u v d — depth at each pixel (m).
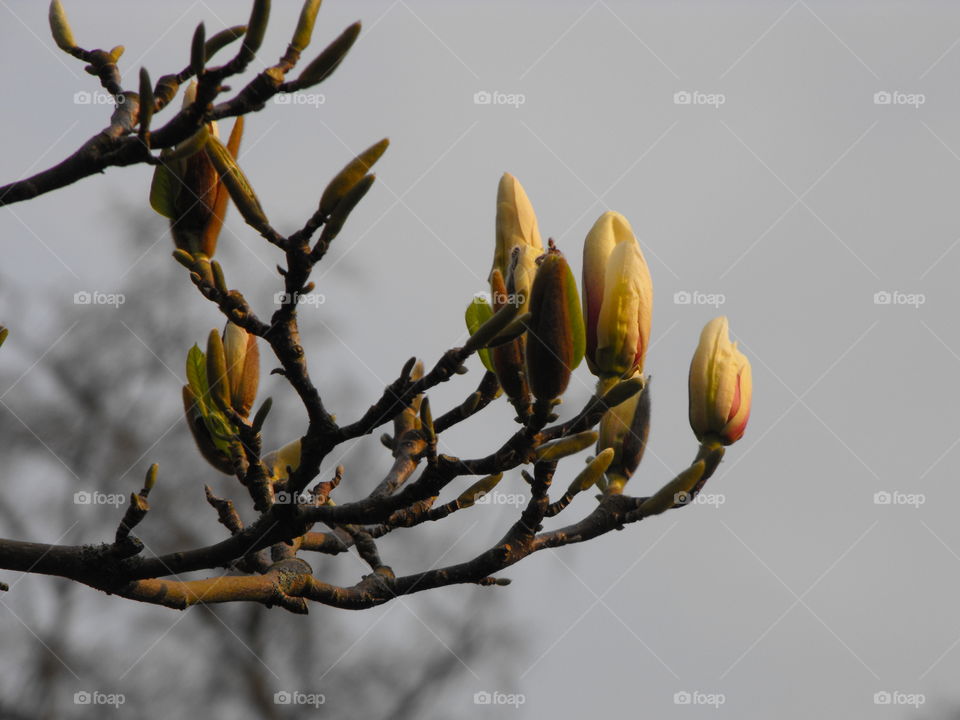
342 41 1.44
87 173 1.46
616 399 1.51
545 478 1.54
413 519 1.58
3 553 1.49
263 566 1.61
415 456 1.67
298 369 1.46
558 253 1.49
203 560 1.51
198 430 1.62
